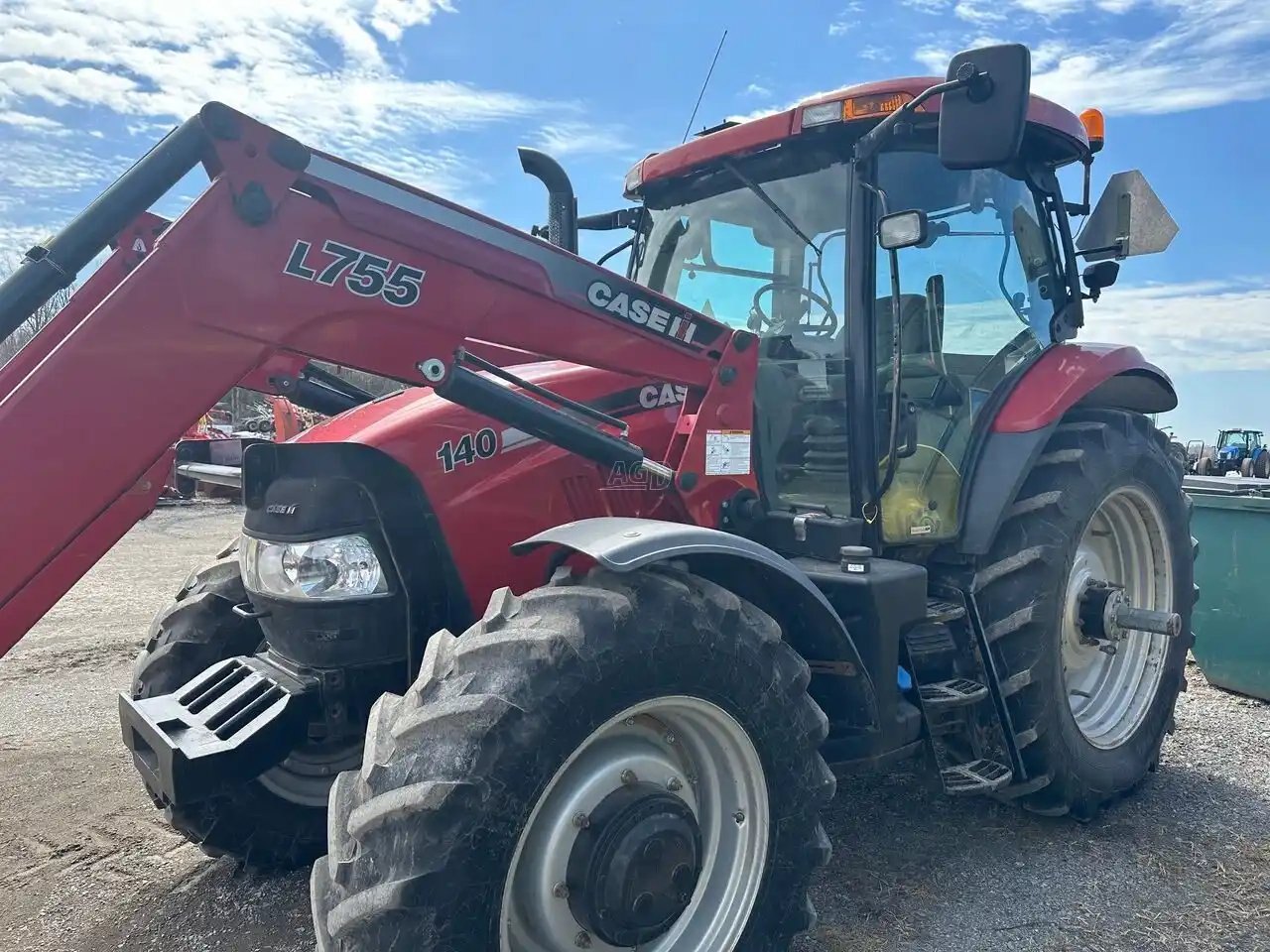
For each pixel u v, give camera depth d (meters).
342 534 2.28
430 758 1.72
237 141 1.94
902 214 2.62
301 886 2.89
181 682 2.77
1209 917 2.62
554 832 1.87
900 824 3.22
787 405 3.03
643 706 1.93
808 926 2.23
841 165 2.89
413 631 2.34
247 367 2.00
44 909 2.75
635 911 1.91
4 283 1.91
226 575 2.92
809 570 2.66
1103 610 3.31
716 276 3.23
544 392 2.41
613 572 2.03
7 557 1.80
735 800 2.17
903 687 2.79
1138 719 3.48
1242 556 4.52
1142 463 3.42
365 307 2.11
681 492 2.61
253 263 1.97
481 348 2.96
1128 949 2.47
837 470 2.91
